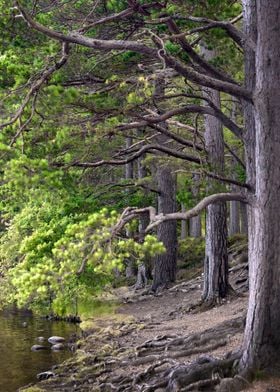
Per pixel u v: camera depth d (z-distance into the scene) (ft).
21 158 24.30
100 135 28.78
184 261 85.20
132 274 90.99
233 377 28.73
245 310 46.70
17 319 67.36
